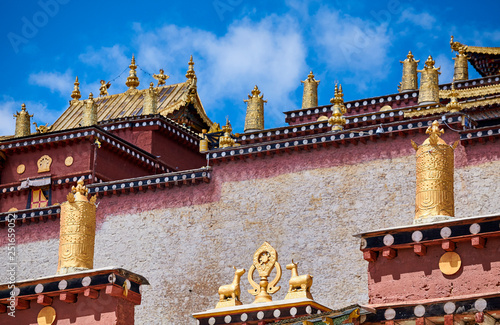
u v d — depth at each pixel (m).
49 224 37.84
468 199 30.55
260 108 42.28
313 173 33.38
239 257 33.41
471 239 19.08
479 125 36.09
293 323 19.95
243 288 32.69
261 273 23.22
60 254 23.30
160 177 35.81
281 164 34.06
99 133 41.88
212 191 34.94
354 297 30.75
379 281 19.92
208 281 33.59
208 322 22.95
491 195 30.25
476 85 42.06
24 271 37.47
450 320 18.62
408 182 31.70
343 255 31.58
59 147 42.34
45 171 42.22
